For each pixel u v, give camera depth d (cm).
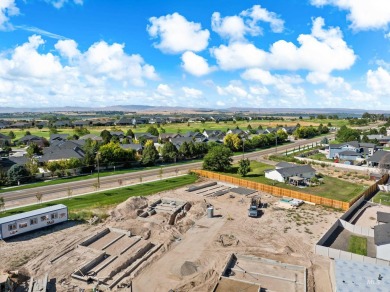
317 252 3675
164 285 3008
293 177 6981
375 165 8744
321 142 13462
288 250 3734
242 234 4247
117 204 5369
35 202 5450
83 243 3791
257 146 12612
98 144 10506
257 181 7112
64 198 5684
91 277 3028
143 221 4597
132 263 3400
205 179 7375
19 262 3362
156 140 13550
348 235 4225
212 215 4900
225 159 8062
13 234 3994
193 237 4150
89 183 6838
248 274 3216
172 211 5078
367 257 3419
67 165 7644
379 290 2688
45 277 3000
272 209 5291
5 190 6250
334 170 8381
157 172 8056
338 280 2822
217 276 3177
